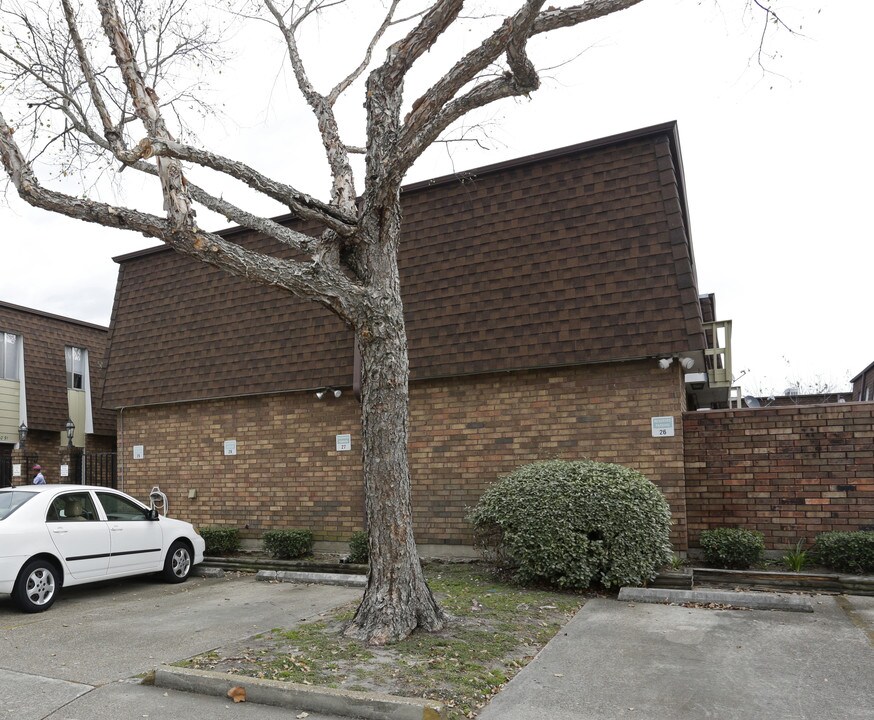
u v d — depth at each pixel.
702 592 7.70
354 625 6.23
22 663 5.87
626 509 8.20
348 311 6.43
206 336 13.15
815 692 4.87
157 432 13.68
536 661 5.59
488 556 9.09
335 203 7.53
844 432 9.05
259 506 12.39
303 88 8.20
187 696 4.99
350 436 11.72
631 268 9.61
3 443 19.31
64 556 8.56
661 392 9.49
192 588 9.79
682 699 4.76
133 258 14.71
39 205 6.40
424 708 4.39
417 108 6.20
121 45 6.80
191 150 5.90
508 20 5.71
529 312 10.09
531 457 10.14
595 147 10.28
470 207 11.04
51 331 20.56
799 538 9.15
